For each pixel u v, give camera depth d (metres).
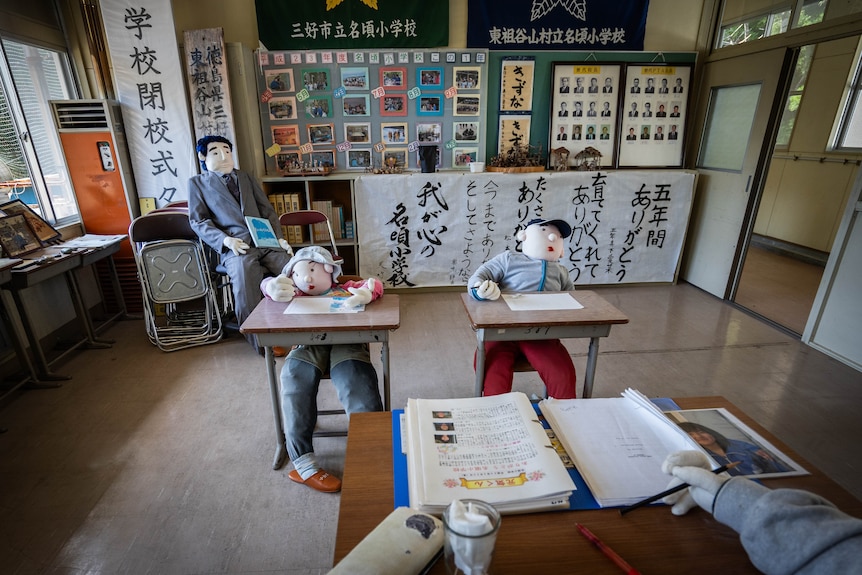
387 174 3.64
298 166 3.76
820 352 2.85
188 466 1.89
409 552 0.69
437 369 2.64
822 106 4.48
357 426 1.07
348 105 3.65
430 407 1.05
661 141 3.92
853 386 2.47
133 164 3.34
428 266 3.83
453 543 0.61
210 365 2.73
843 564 0.57
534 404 1.13
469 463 0.88
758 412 2.25
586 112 3.81
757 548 0.64
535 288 2.03
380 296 1.91
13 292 2.37
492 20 3.59
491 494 0.81
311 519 1.64
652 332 3.13
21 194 3.00
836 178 4.40
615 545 0.75
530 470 0.86
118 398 2.38
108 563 1.47
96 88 3.45
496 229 3.75
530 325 1.65
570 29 3.67
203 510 1.67
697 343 2.97
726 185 3.62
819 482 0.88
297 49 3.55
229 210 2.93
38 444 2.03
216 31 3.14
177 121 3.26
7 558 1.49
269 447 2.01
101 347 2.94
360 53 3.52
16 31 2.90
